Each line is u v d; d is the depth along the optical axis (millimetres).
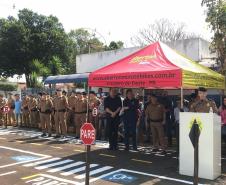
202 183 7984
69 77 22188
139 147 12516
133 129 11812
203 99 9352
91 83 11266
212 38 14352
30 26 38750
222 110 11102
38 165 9688
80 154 11180
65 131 14859
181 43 20484
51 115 15328
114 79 10633
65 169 9242
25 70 38656
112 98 11930
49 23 39250
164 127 11867
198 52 19672
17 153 11359
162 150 11336
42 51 38594
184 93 15305
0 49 38125
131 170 9125
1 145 12852
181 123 8664
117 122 11930
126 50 24609
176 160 10320
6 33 37938
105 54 25984
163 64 10211
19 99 19406
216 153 8406
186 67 10250
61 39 39531
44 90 24359
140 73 10047
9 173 8852
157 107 11266
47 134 15695
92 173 8828
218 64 14656
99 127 14312
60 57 39625
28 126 18703
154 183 7980
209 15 14242
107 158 10555
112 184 7918
